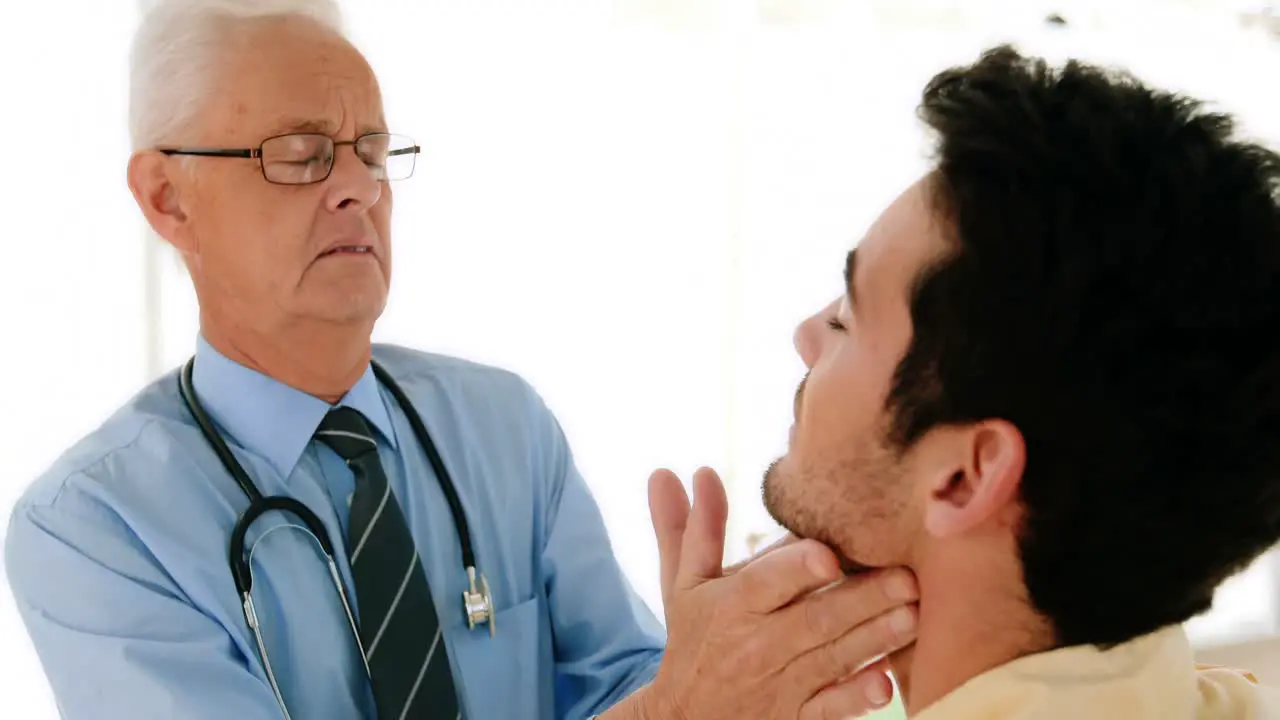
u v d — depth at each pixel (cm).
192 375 135
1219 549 67
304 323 124
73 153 240
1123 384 63
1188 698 70
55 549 113
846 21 314
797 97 315
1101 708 66
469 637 134
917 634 76
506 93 287
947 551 73
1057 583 68
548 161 294
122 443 122
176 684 109
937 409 70
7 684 231
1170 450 64
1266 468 65
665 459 317
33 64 236
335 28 130
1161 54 325
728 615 84
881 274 73
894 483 74
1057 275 63
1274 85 330
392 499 129
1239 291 62
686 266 312
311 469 129
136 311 248
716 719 88
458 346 291
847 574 81
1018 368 65
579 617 146
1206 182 63
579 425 307
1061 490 66
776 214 317
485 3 281
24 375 240
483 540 140
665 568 99
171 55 122
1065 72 69
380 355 155
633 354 310
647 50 300
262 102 120
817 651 80
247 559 118
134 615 111
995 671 69
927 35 321
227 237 121
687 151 308
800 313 323
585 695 143
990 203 66
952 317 68
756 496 326
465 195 287
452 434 145
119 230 245
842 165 320
